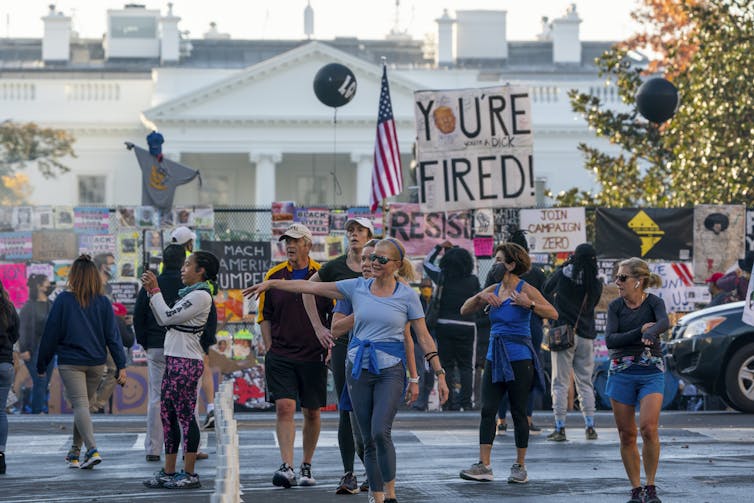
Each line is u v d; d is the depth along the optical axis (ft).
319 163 626.64
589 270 118.73
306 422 91.56
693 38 262.47
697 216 166.50
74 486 92.27
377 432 75.00
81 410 101.30
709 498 85.56
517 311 92.89
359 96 598.75
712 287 162.61
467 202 157.69
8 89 627.05
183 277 90.22
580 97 260.83
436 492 87.86
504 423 124.16
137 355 159.33
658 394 80.79
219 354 160.45
